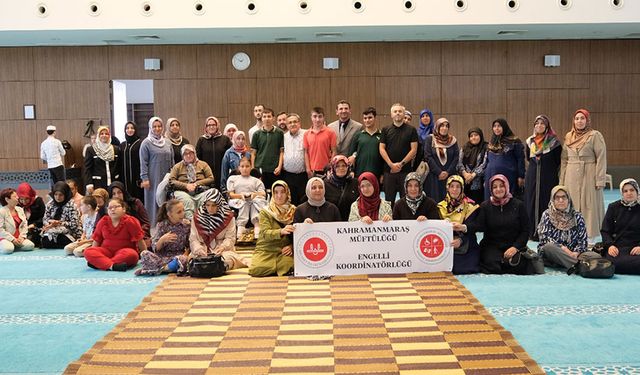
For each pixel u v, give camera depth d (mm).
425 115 10602
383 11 12531
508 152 8969
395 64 15469
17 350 4523
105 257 7344
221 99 15547
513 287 6215
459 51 15453
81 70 15391
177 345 4480
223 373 3963
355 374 3924
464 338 4570
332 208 7043
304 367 4047
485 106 15547
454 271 6906
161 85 15508
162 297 5852
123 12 12398
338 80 15523
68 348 4555
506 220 6949
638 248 6797
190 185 8523
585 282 6418
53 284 6590
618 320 5066
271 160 8992
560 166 8688
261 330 4812
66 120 15477
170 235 7188
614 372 3973
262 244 6906
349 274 6758
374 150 8555
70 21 12406
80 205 9352
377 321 5016
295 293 5996
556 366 4086
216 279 6676
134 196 9562
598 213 8461
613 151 15695
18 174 15523
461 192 7062
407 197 7027
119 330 4828
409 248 6797
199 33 13383
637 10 12531
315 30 13219
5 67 15398
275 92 15531
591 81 15531
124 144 9664
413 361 4125
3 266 7625
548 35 14602
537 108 15555
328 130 8625
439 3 12500
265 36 14180
